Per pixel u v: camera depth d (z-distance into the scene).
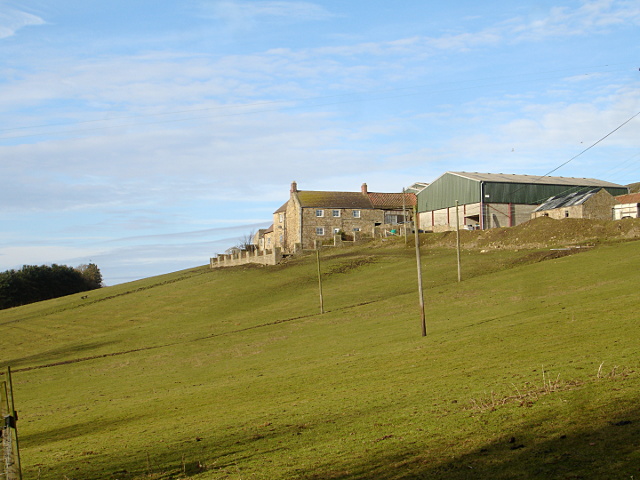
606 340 25.81
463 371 25.39
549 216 87.25
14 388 44.38
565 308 37.66
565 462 12.30
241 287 84.75
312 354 39.69
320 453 16.02
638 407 14.99
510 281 55.97
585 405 16.00
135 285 114.12
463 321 41.81
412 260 83.69
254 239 154.38
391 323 47.19
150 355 51.25
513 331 33.22
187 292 88.75
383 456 14.80
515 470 12.33
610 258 57.19
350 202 121.31
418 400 21.06
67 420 29.44
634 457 11.91
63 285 160.50
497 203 98.19
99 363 51.28
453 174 104.19
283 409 23.64
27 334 77.25
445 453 14.18
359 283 73.81
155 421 25.53
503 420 16.06
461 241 88.94
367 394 23.97
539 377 20.86
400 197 127.62
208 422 23.28
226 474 15.24
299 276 85.06
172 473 16.20
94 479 16.55
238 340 51.62
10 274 148.50
